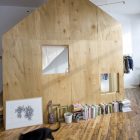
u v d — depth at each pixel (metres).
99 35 4.20
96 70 4.19
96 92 4.21
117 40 4.39
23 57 3.58
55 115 3.85
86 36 4.07
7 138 3.12
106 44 4.27
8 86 3.50
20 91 3.59
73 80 3.99
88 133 3.24
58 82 3.87
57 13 3.81
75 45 3.97
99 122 3.75
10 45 3.48
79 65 4.02
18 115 3.57
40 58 3.72
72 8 3.93
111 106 4.29
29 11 5.12
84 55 4.06
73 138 3.06
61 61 3.91
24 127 3.58
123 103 4.36
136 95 5.91
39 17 3.68
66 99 3.94
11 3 4.80
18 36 3.53
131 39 7.22
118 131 3.29
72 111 3.96
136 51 7.32
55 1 3.79
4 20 4.98
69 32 3.91
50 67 3.84
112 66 4.36
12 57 3.50
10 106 3.52
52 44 3.79
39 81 3.73
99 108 4.13
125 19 7.09
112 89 4.42
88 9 4.08
